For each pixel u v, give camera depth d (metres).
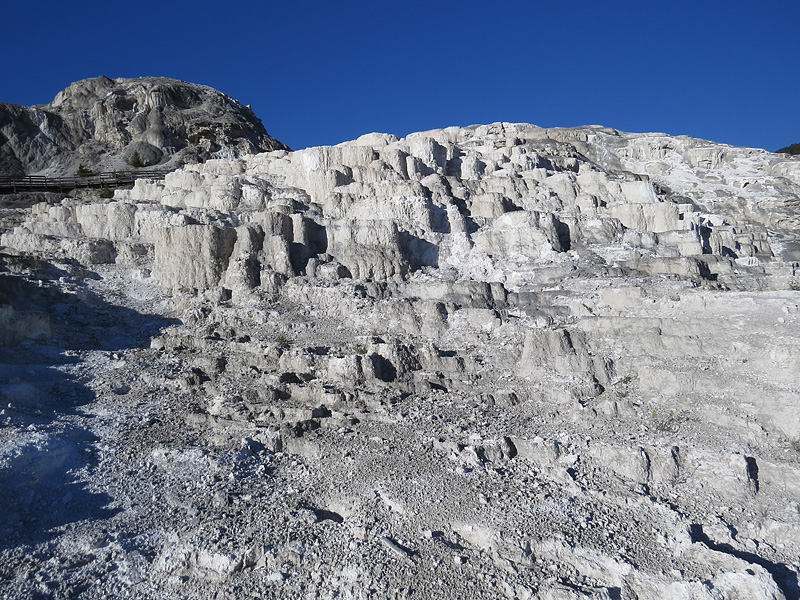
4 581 9.12
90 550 9.86
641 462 11.99
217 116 59.47
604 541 10.17
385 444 12.79
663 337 15.48
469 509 10.80
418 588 9.17
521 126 42.50
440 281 20.97
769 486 11.70
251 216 24.38
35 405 13.84
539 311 18.59
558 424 13.70
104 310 20.14
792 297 16.33
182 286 21.70
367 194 25.59
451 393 15.26
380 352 16.22
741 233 28.72
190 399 14.94
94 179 44.38
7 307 17.34
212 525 10.45
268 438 12.95
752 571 9.49
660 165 39.62
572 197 28.27
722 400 13.53
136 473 11.92
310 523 10.60
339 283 21.06
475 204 26.02
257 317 19.38
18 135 53.75
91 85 61.12
